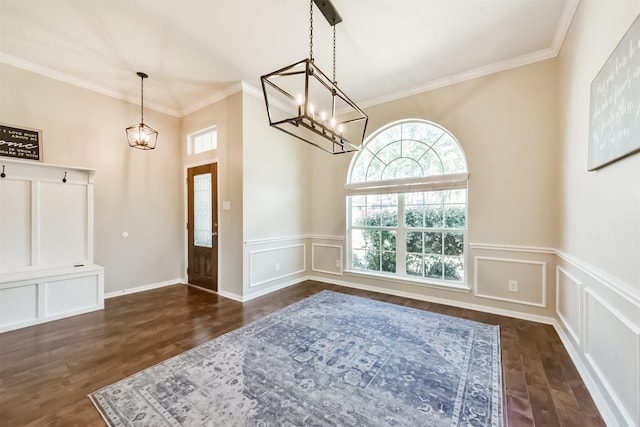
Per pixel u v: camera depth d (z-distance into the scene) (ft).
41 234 10.04
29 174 9.79
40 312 8.98
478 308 10.27
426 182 11.42
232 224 11.96
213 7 7.22
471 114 10.47
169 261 14.25
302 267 14.82
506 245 9.75
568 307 7.42
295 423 4.72
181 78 11.03
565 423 4.74
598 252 5.53
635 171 4.20
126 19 7.65
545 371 6.27
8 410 4.99
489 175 10.10
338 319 9.35
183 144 14.42
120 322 9.17
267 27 8.04
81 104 11.20
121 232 12.43
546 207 9.09
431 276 11.73
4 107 9.43
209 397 5.37
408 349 7.28
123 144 12.48
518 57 9.44
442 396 5.43
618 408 4.52
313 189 15.08
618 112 4.59
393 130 12.67
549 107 9.04
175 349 7.32
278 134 13.28
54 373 6.19
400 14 7.46
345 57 9.55
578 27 6.81
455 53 9.29
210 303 11.17
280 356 6.93
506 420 4.80
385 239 13.00
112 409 5.02
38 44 8.77
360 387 5.71
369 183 12.98
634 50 4.11
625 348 4.42
